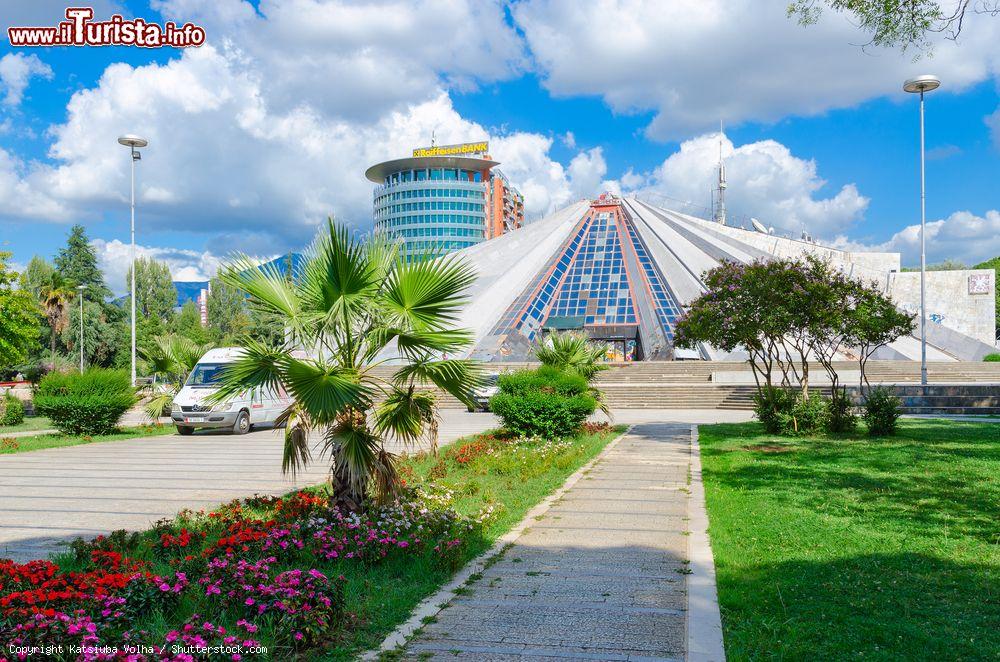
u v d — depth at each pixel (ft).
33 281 223.51
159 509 32.14
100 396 65.21
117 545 22.47
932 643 14.52
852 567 20.08
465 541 22.66
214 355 74.54
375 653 14.85
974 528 24.38
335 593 16.26
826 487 32.91
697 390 108.47
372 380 25.67
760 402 61.77
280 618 15.48
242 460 49.37
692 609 17.24
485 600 18.19
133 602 15.80
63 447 57.82
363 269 24.00
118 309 217.15
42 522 29.40
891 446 47.39
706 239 195.42
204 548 21.48
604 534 25.46
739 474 37.81
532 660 14.37
